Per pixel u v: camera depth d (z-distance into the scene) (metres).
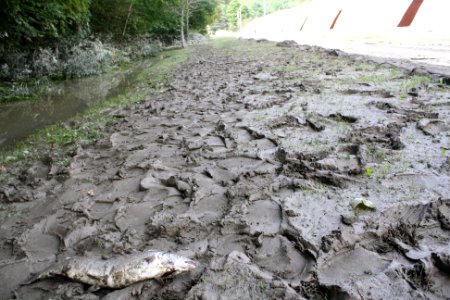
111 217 3.66
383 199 3.40
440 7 18.62
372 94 7.09
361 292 2.37
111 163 5.02
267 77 10.20
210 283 2.52
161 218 3.47
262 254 2.87
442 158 4.12
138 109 8.03
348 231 2.93
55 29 13.91
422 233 2.96
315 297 2.43
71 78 15.02
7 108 10.06
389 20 22.52
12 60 12.73
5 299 2.74
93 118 7.82
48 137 6.71
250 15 81.81
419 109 5.86
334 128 5.37
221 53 20.25
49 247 3.32
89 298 2.58
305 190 3.67
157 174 4.42
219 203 3.64
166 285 2.61
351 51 14.34
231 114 6.66
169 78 12.41
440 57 10.71
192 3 35.47
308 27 35.53
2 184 4.77
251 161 4.52
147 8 26.45
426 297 2.33
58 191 4.35
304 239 2.92
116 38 23.95
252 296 2.39
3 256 3.27
